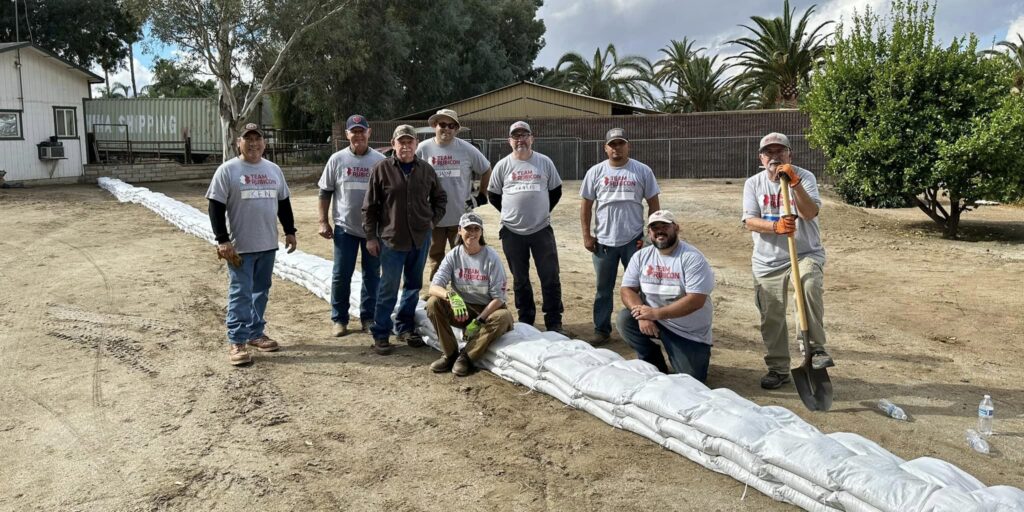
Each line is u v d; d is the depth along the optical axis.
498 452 4.12
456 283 5.48
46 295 8.02
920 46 13.27
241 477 3.84
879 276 9.62
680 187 21.28
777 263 5.02
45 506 3.54
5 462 4.02
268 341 5.96
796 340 6.55
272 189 5.75
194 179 27.89
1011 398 5.02
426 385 5.19
